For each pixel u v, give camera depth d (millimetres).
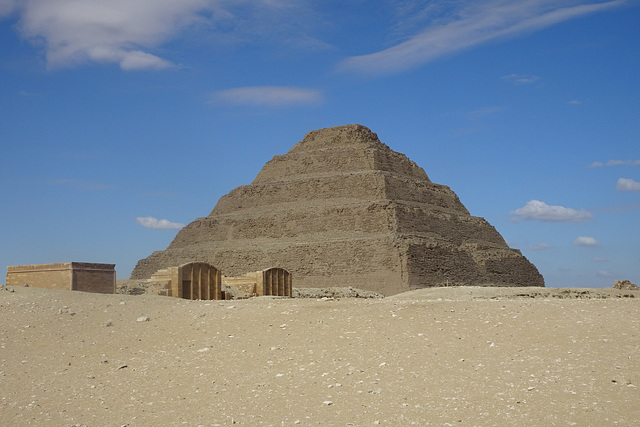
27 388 26156
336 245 132750
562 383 23703
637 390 22781
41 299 39375
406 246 125562
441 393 23438
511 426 20766
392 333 30141
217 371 27141
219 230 154500
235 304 39594
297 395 24062
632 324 29391
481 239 156500
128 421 22531
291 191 153750
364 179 145875
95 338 32531
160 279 77438
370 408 22562
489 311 33031
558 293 72438
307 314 34000
